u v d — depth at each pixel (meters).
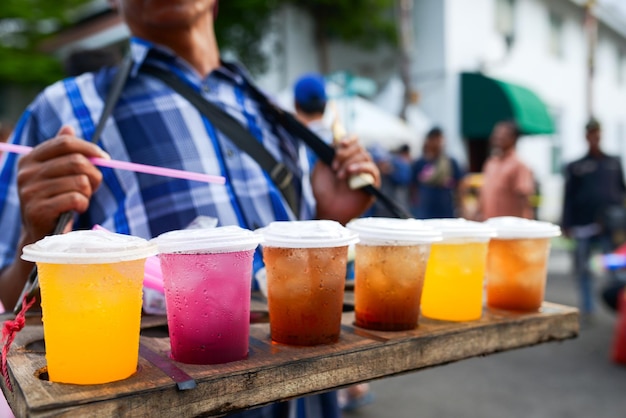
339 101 7.48
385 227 1.15
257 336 1.13
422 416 3.16
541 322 1.31
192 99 1.53
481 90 9.99
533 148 12.36
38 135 1.46
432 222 1.33
